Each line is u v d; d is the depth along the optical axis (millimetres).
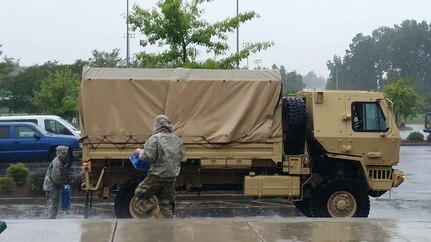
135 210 13062
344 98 13781
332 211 13609
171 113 13359
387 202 17750
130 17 20969
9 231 8695
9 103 53531
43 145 24625
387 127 13820
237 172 13836
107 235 8469
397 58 126875
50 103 43469
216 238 8336
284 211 16047
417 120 94500
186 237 8375
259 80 13531
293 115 13750
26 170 18969
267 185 13531
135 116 13297
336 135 13680
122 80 13289
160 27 20688
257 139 13398
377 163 13828
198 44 21250
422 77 126000
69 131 26359
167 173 9852
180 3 20688
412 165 28984
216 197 17719
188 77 13461
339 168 14156
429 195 19281
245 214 15617
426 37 125312
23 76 53094
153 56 20922
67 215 15492
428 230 9055
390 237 8531
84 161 13195
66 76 44844
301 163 13602
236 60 21578
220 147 13336
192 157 13266
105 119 13242
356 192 13625
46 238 8258
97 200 17547
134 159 10305
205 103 13406
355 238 8430
